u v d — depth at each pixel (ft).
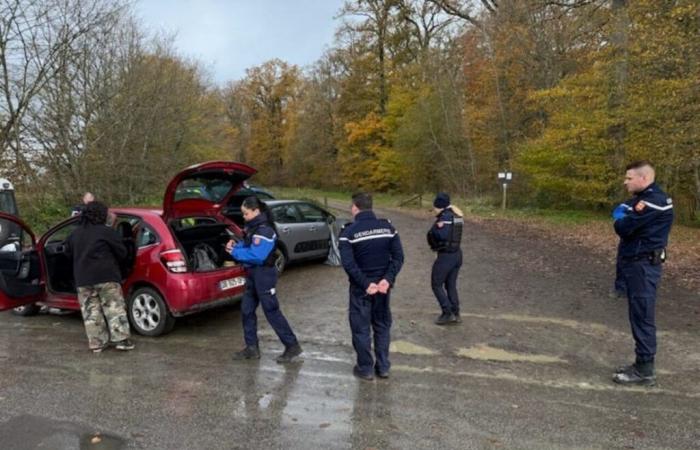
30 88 40.47
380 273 13.64
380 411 11.72
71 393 12.75
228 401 12.26
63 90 44.50
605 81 52.24
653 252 13.07
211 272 17.57
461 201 79.77
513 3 70.69
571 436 10.56
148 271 17.08
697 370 14.17
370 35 115.55
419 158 92.48
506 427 10.95
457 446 10.17
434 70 90.58
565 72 66.18
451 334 17.51
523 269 29.22
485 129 77.46
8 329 18.48
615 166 53.62
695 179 47.44
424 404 12.09
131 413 11.64
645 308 13.11
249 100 169.78
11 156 42.04
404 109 106.01
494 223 56.59
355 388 13.05
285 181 163.84
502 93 74.23
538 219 58.29
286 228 27.99
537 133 69.51
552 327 18.22
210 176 18.60
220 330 18.22
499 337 17.16
